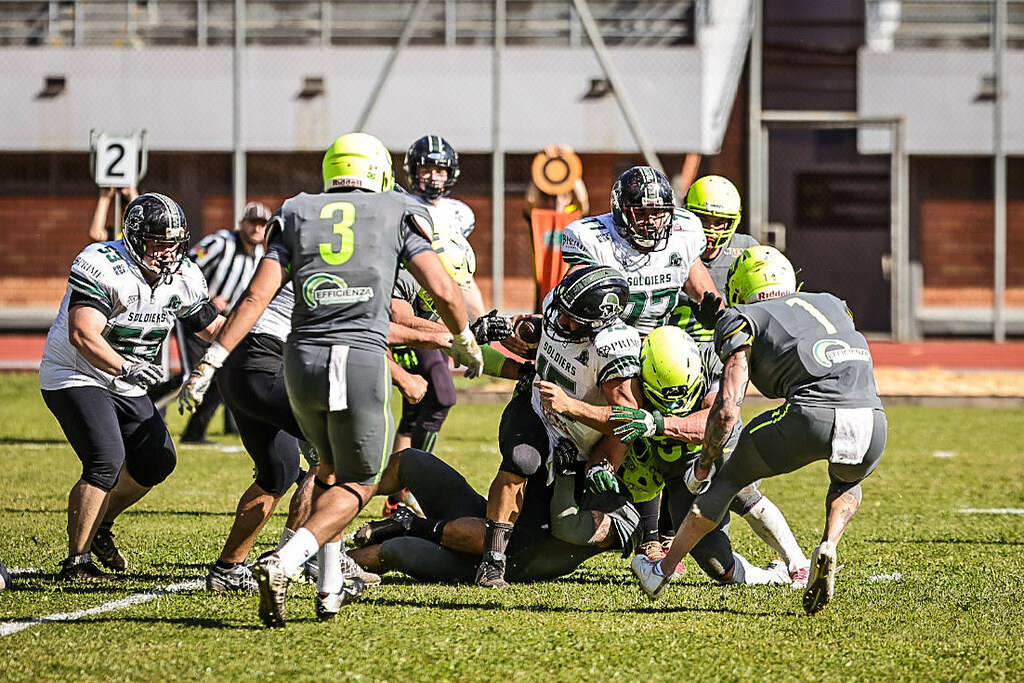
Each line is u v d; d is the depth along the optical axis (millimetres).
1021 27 74125
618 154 70625
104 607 17656
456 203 27000
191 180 71188
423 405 27703
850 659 15211
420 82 70375
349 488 16328
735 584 20109
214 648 15305
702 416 19141
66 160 71812
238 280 35281
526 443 19328
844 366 17375
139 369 19469
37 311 72188
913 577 20438
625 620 17172
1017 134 72438
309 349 16000
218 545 22906
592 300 18625
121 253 19469
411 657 15016
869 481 32188
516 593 18922
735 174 70875
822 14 73250
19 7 71688
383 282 16234
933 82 72688
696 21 70625
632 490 20531
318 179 71562
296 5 71812
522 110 70188
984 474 33438
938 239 74250
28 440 38812
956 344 71312
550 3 71812
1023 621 17281
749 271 18766
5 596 18344
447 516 20484
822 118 70375
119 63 70562
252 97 70625
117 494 20484
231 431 41312
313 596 18500
